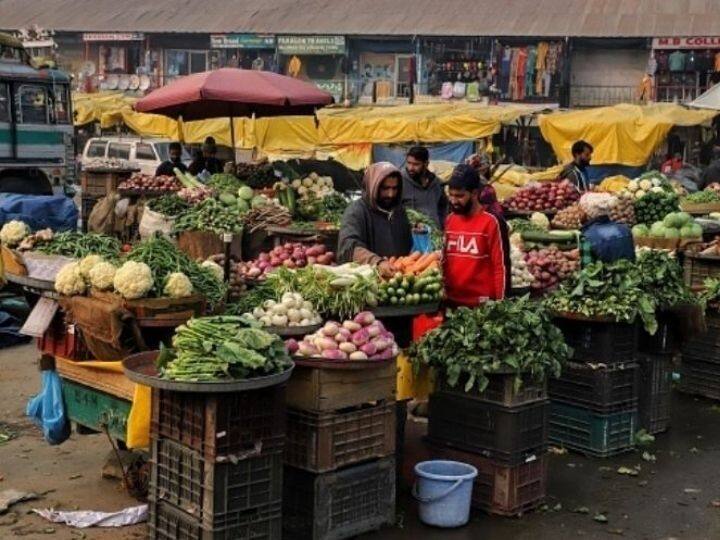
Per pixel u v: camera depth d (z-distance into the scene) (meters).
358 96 30.72
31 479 6.04
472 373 5.44
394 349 5.20
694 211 12.73
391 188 6.31
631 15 28.66
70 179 19.62
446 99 29.39
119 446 6.41
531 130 25.34
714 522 5.60
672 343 7.40
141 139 24.23
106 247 6.36
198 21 32.06
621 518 5.62
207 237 9.30
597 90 28.83
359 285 5.55
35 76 18.61
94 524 5.32
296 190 11.45
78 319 5.39
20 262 6.12
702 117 20.06
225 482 4.47
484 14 29.89
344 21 30.64
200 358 4.45
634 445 6.97
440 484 5.29
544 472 5.75
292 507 5.06
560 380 6.90
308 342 5.00
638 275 6.82
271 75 11.93
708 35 26.88
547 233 9.73
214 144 15.11
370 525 5.21
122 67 33.00
